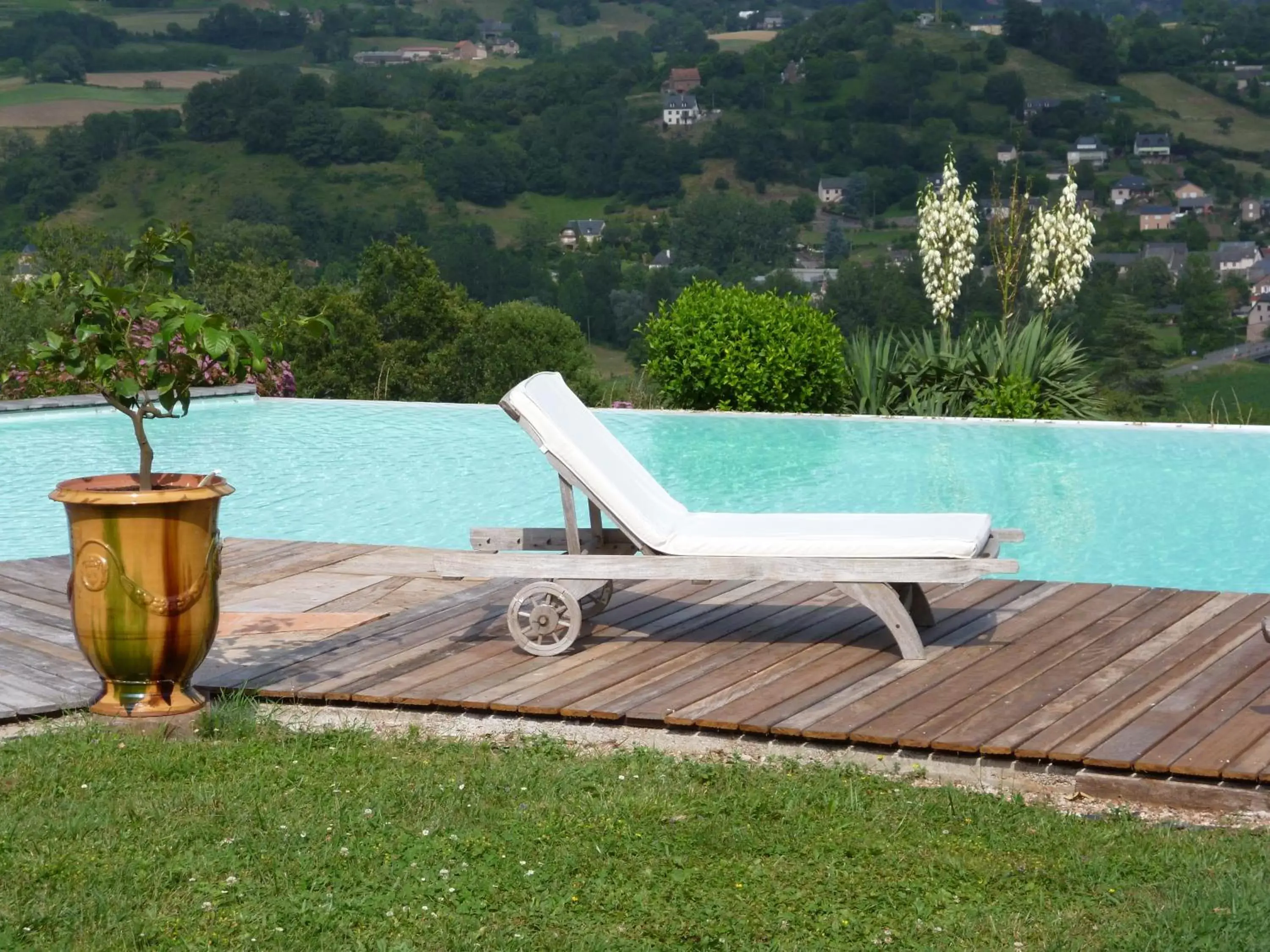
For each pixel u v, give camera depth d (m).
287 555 6.61
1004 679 4.47
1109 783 3.71
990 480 9.42
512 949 2.72
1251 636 4.88
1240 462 9.85
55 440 11.44
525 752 3.98
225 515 8.86
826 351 11.95
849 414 11.74
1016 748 3.82
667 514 5.13
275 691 4.46
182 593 4.05
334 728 4.21
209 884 3.00
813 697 4.32
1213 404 12.33
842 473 9.73
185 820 3.36
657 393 14.55
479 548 5.38
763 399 12.01
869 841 3.29
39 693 4.38
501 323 26.31
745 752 4.02
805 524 4.99
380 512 8.94
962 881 3.08
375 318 25.55
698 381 12.06
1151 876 3.09
